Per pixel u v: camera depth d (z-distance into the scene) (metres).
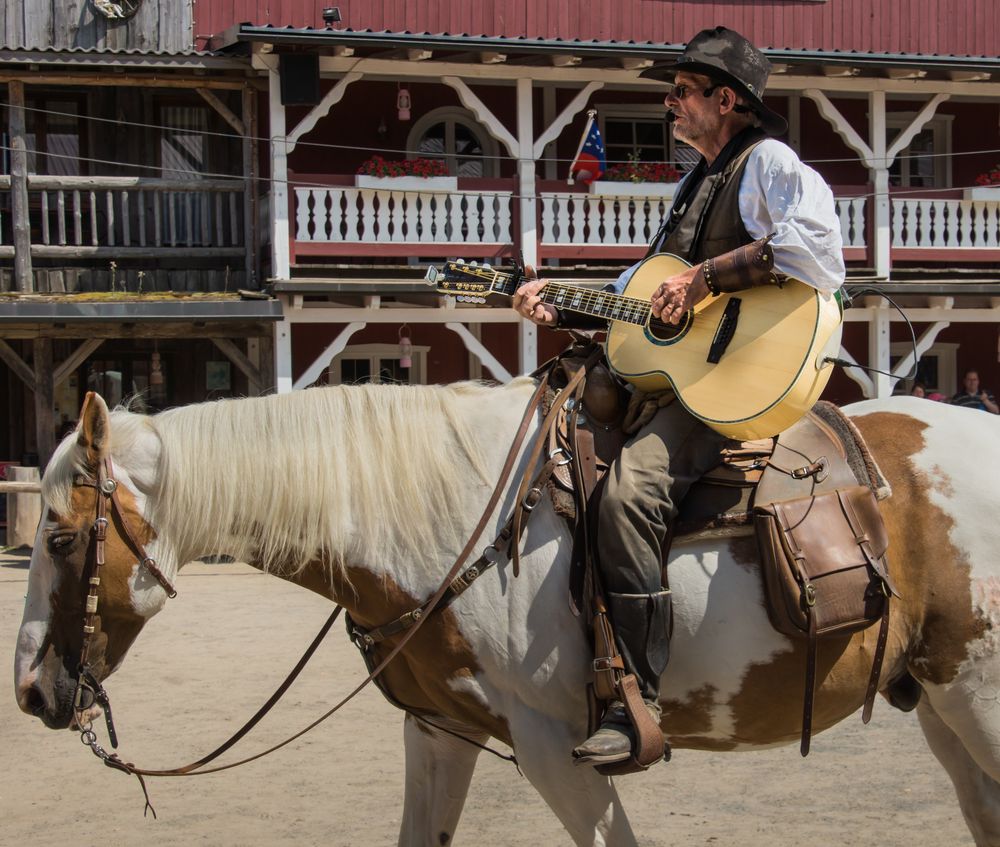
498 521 3.73
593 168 18.36
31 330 16.95
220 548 3.85
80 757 6.67
